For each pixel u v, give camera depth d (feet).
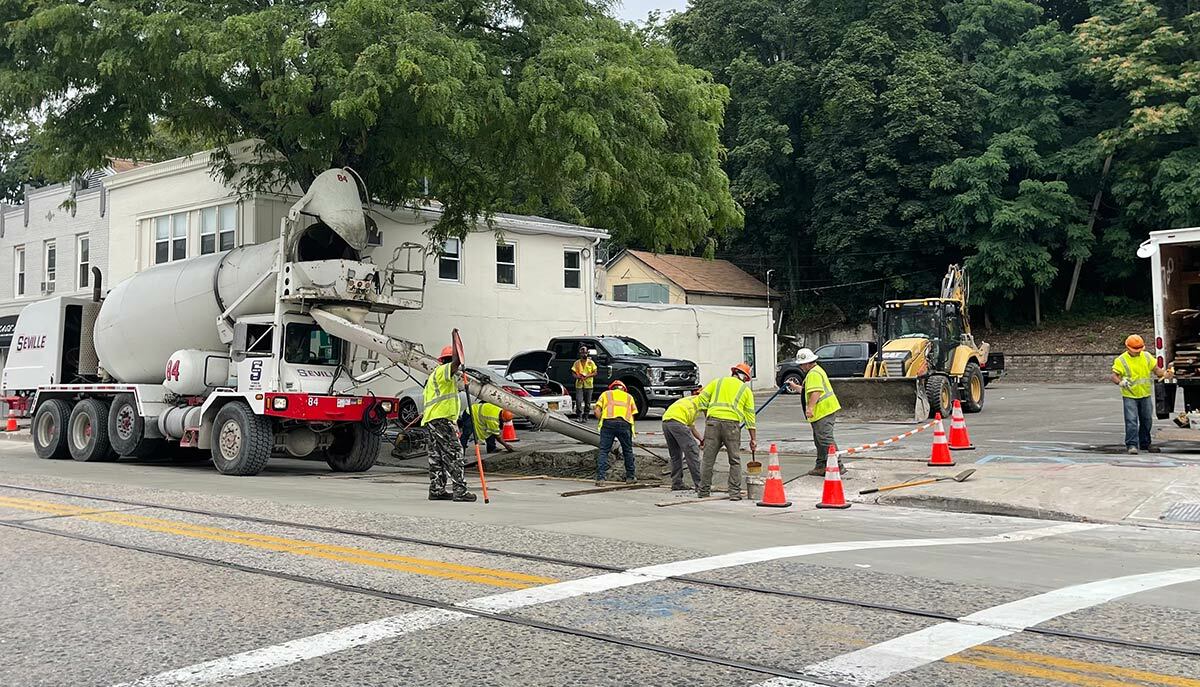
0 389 92.32
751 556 26.21
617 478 48.52
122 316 59.47
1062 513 35.01
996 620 19.56
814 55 167.94
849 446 58.13
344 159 61.31
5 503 36.68
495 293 96.07
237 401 51.24
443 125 57.11
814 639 18.22
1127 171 146.20
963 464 47.42
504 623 19.31
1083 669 16.47
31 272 109.70
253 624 19.35
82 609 20.70
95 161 62.39
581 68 54.39
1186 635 18.56
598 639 18.19
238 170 70.59
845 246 159.33
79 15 52.75
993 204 149.28
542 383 72.69
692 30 172.76
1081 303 169.99
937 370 79.71
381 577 23.45
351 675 16.19
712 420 40.68
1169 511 34.78
